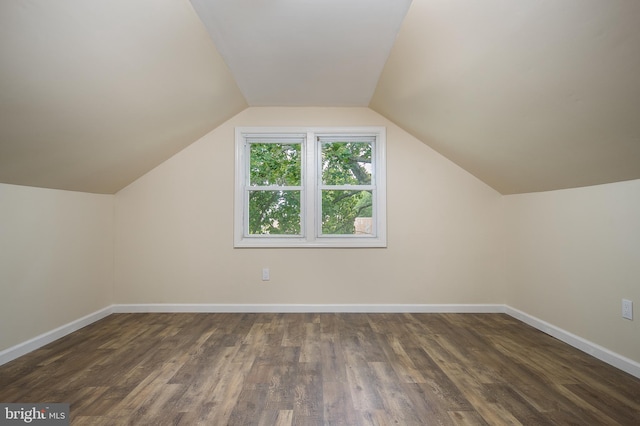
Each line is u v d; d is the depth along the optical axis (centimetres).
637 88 137
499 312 351
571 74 153
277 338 277
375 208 365
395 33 219
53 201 274
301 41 231
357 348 255
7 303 234
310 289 353
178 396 187
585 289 247
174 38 199
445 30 183
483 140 266
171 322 319
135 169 328
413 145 356
